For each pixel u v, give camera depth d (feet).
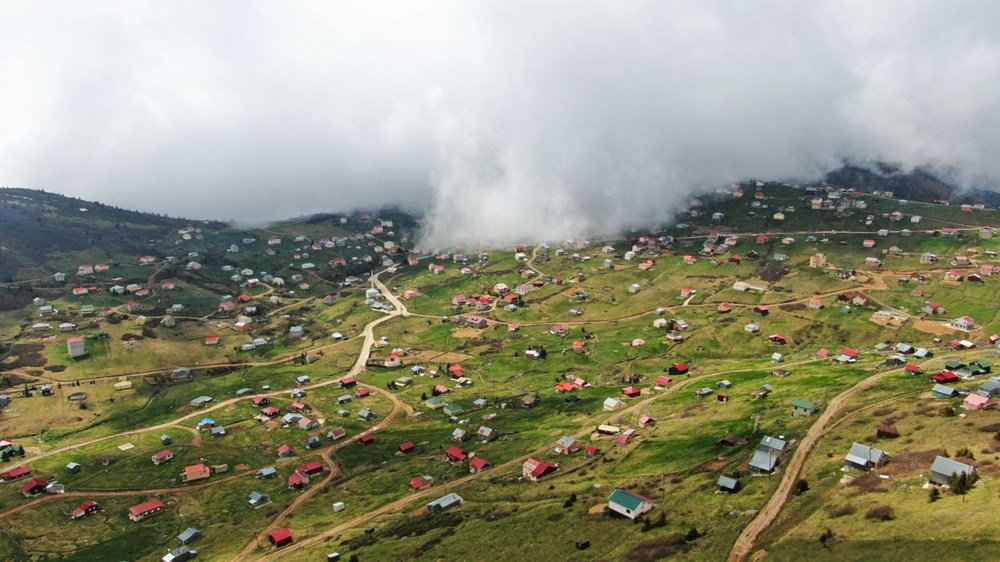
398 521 464.65
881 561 250.57
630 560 313.73
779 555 278.46
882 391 522.88
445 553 379.35
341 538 452.76
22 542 511.40
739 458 428.56
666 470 444.14
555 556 340.80
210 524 529.45
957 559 236.63
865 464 352.69
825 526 292.20
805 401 505.66
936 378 529.86
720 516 342.03
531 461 520.83
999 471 299.58
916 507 284.00
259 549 464.24
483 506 461.37
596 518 380.99
